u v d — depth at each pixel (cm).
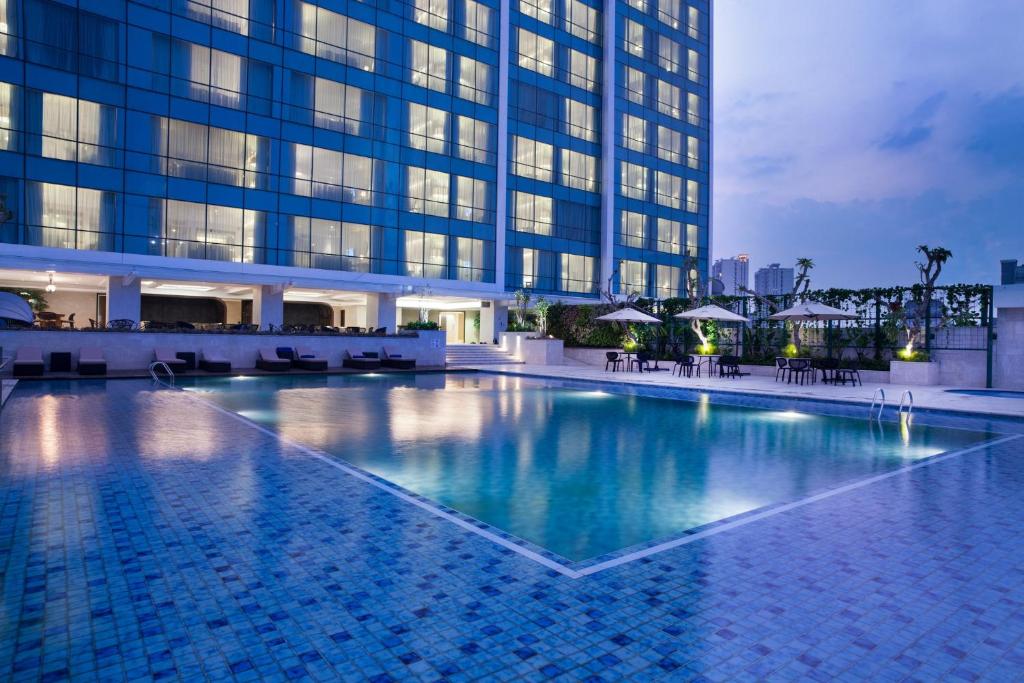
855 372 2209
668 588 420
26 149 2406
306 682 300
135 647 330
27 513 564
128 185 2611
